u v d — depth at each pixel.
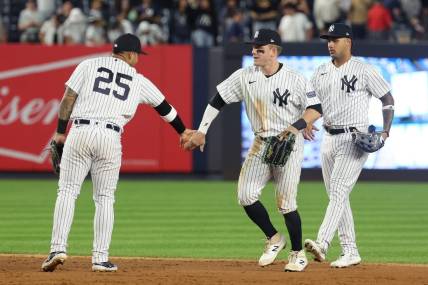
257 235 40.00
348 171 29.78
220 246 36.66
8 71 64.94
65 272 27.95
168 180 65.31
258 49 28.12
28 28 73.56
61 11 73.25
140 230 41.56
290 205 28.77
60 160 28.62
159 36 70.19
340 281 26.30
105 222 28.12
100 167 28.03
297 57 61.28
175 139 64.69
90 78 27.91
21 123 65.31
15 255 33.38
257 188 29.02
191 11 72.62
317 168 62.94
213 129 65.31
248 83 28.55
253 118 28.81
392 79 61.75
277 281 26.14
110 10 77.62
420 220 45.38
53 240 27.78
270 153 28.06
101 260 28.16
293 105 28.42
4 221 44.78
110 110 27.86
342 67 29.97
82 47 64.69
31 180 65.38
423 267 30.09
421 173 62.84
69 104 27.94
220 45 74.06
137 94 28.42
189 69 64.50
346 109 29.84
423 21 74.44
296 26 69.00
